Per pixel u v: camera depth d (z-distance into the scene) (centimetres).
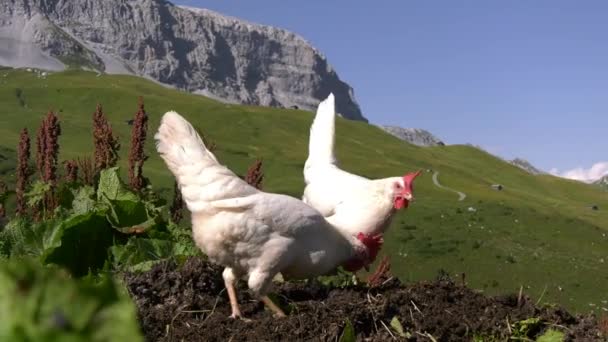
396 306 130
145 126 201
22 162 205
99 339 20
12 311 20
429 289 141
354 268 144
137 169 200
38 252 149
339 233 140
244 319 124
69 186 188
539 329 131
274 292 140
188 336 117
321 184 197
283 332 117
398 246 1566
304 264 131
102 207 164
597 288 1380
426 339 121
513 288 1357
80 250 149
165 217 194
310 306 127
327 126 225
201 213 124
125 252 153
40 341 19
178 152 125
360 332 122
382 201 170
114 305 20
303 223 127
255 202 122
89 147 2381
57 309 20
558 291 1335
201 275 136
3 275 20
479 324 127
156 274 137
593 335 129
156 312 125
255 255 124
